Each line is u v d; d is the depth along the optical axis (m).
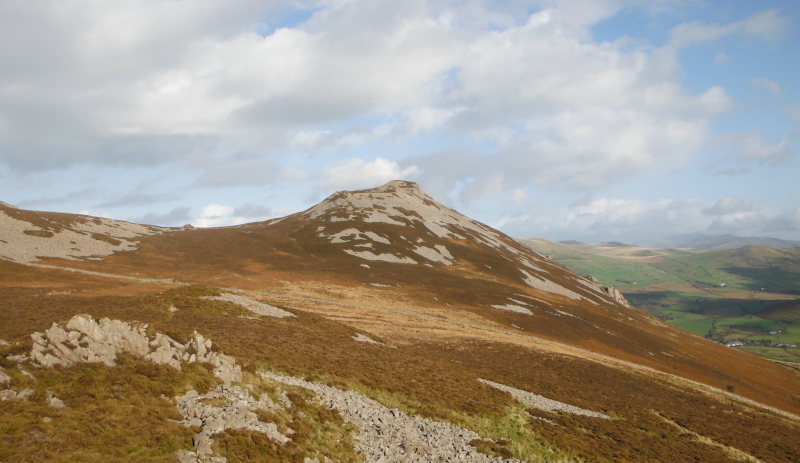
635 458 33.94
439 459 27.20
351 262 128.38
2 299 48.53
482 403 39.16
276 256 125.31
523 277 151.88
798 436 53.34
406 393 37.00
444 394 39.12
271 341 41.91
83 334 25.67
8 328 34.19
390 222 171.62
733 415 57.41
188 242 124.75
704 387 76.56
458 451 28.98
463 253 159.88
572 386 55.31
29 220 107.50
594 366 68.81
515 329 93.75
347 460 24.75
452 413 35.47
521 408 41.12
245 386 28.20
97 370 23.52
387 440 28.23
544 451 31.98
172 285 78.94
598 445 35.12
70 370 22.75
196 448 20.70
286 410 27.70
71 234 107.44
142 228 135.25
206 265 106.44
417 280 118.00
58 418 19.11
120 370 24.31
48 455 17.12
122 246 110.31
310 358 39.66
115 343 26.72
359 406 32.03
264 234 148.25
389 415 32.12
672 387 68.19
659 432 42.59
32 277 71.19
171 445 20.30
